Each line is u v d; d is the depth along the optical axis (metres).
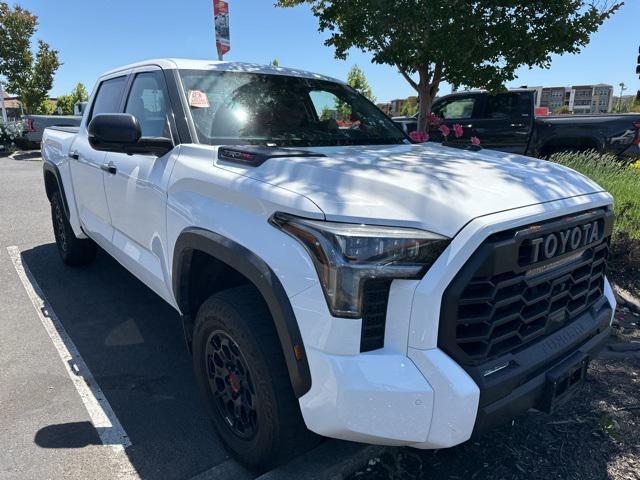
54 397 2.96
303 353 1.90
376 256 1.79
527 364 2.02
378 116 3.83
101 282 4.77
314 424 1.92
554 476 2.42
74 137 4.51
